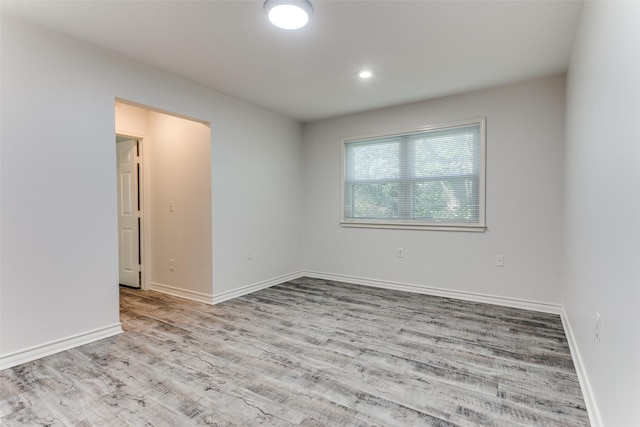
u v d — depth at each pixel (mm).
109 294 2719
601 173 1586
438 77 3223
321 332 2793
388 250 4262
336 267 4719
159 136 4051
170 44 2564
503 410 1726
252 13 2141
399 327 2896
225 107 3725
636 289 1066
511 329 2838
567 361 2258
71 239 2486
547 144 3270
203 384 1979
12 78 2184
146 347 2496
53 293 2389
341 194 4625
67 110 2453
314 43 2541
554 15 2150
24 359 2238
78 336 2523
